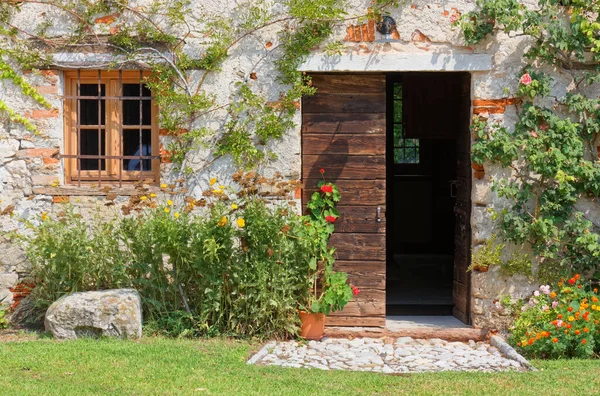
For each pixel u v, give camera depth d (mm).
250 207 7613
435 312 9172
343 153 8297
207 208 8188
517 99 8055
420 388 6012
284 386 5988
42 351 6746
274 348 7434
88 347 6906
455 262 8859
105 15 8242
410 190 14148
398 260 13484
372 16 7988
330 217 8203
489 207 8109
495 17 7812
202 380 6043
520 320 7730
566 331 7164
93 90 8523
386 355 7441
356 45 8102
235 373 6332
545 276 8102
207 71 8203
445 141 13969
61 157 8375
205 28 8203
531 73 7926
